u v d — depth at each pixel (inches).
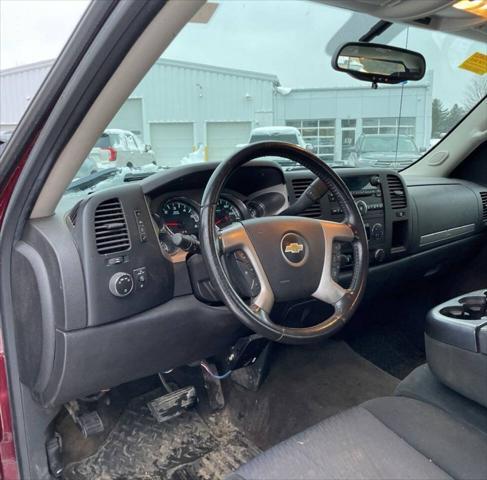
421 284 91.7
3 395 46.4
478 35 71.7
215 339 55.9
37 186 39.5
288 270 45.2
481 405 41.6
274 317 59.8
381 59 68.4
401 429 39.2
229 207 55.6
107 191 45.3
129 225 45.8
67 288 42.6
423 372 48.9
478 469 34.6
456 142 96.4
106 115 33.1
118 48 26.9
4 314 45.1
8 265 44.3
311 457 36.3
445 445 37.1
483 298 47.6
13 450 48.1
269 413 69.7
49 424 52.0
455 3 56.7
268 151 47.6
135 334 47.9
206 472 61.0
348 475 34.4
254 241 44.6
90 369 46.8
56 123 32.7
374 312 87.9
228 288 42.3
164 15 25.1
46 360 45.3
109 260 44.4
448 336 43.4
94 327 44.8
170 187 51.3
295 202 54.8
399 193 74.2
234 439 66.8
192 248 48.9
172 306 50.4
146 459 62.2
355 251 51.1
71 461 59.2
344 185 51.3
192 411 70.2
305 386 73.4
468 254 93.2
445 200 83.4
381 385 74.7
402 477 34.1
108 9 25.0
